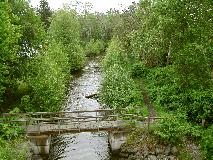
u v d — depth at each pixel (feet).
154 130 85.30
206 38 89.40
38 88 100.27
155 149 83.10
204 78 88.79
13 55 96.37
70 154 91.09
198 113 88.12
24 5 106.22
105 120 91.61
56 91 104.06
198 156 78.23
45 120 94.17
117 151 88.84
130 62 142.82
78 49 179.01
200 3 92.07
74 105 123.75
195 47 86.33
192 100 92.02
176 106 95.91
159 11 99.76
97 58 225.97
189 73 89.71
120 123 89.71
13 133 83.30
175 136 82.84
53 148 94.38
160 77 117.50
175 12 93.91
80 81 159.02
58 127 86.79
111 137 88.63
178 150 81.41
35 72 107.76
